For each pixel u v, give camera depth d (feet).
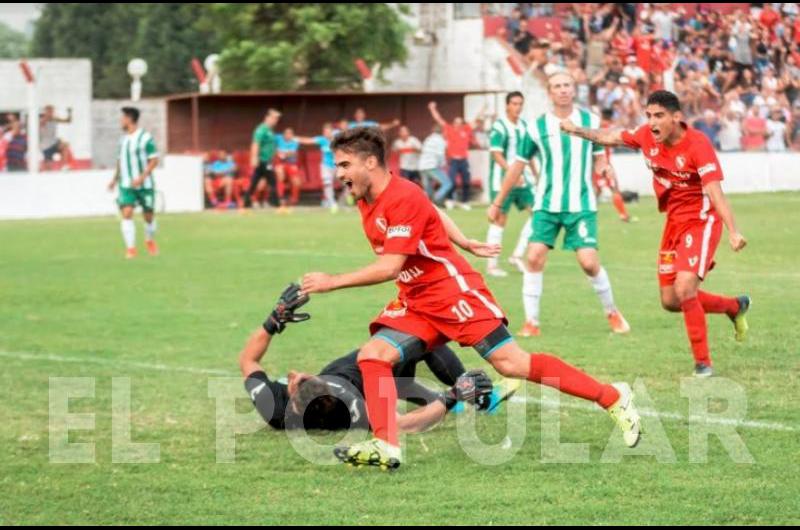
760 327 101.30
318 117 307.58
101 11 560.20
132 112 174.60
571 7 335.67
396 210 61.16
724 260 154.51
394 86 371.97
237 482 60.13
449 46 358.02
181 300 128.47
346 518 54.19
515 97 143.95
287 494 58.03
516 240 188.55
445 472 61.31
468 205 263.90
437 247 62.49
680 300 82.23
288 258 168.55
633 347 94.17
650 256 161.27
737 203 247.29
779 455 62.64
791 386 78.59
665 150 82.48
